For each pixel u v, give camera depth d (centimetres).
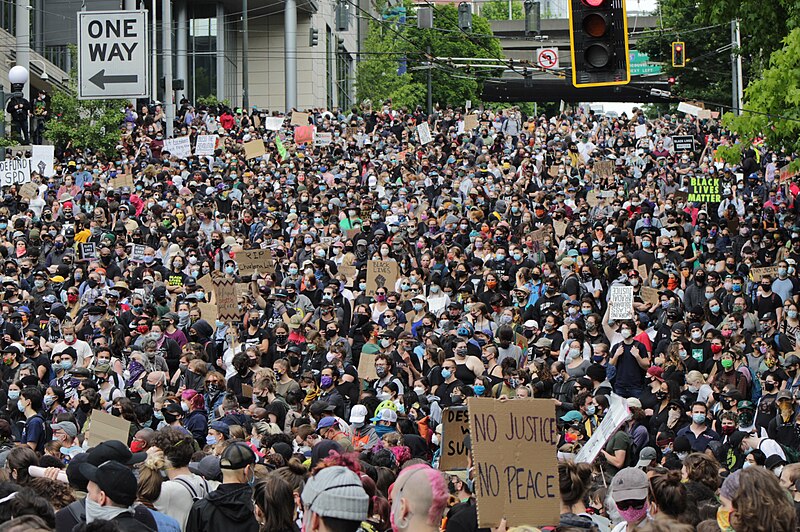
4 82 9900
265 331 3822
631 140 8888
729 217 5628
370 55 13750
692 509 1522
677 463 2314
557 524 1544
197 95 13912
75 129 8144
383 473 1841
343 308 4291
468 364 3338
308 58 14438
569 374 3356
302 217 5641
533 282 4250
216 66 13900
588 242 4788
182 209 5769
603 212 5706
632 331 3384
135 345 3681
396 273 4488
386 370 3375
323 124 8881
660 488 1512
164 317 3834
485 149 8325
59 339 3909
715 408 3047
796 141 4634
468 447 1909
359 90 13712
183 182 6781
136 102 9750
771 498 1241
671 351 3397
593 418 2797
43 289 4478
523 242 4916
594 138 8762
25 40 8512
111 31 5175
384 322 4053
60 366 3541
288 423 2822
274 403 2825
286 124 8912
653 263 4619
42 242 5281
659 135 9238
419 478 1162
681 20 12794
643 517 1554
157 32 13275
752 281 4441
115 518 1415
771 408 3006
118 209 5728
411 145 8069
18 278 4666
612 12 2800
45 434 2742
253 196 6275
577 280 4256
